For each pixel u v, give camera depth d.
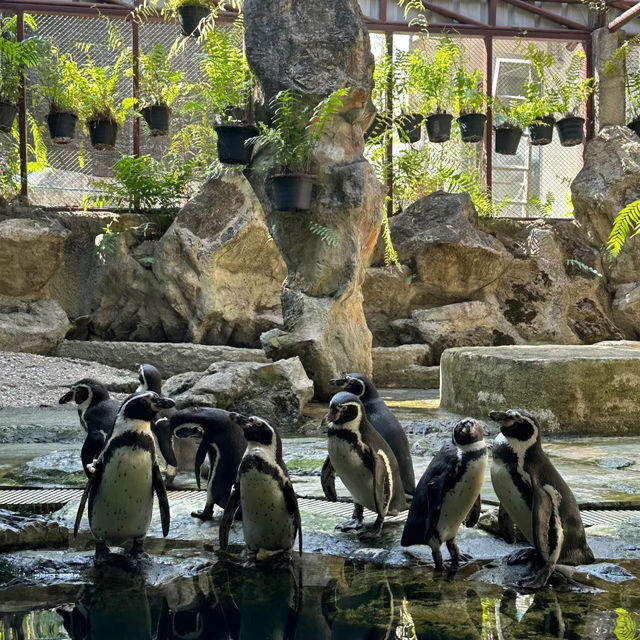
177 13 14.02
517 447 3.81
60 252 13.73
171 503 5.15
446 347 14.24
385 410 4.98
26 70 15.02
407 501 4.82
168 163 16.27
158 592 3.66
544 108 15.58
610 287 15.75
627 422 8.27
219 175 13.55
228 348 12.65
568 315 15.37
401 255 14.70
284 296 10.40
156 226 14.27
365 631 3.20
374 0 15.67
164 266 13.50
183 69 16.25
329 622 3.29
